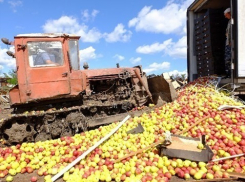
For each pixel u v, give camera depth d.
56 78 7.12
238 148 5.12
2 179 5.10
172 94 8.41
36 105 7.22
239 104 7.50
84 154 5.43
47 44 7.03
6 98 18.28
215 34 10.59
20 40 6.76
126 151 5.46
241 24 7.54
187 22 12.46
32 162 5.56
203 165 4.59
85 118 7.33
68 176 4.77
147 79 9.29
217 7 11.34
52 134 6.99
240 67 7.56
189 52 12.32
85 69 8.30
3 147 6.76
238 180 4.20
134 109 8.40
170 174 4.54
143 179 4.34
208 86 9.29
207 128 6.09
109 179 4.57
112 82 8.47
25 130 6.66
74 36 7.44
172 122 6.73
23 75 6.81
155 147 5.46
